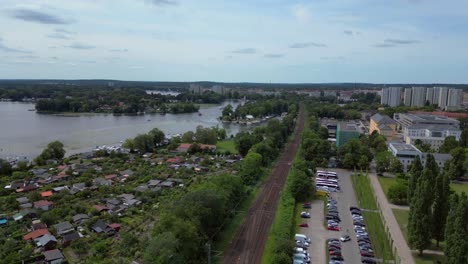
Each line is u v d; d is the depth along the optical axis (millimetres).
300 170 183625
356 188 184500
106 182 186500
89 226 134250
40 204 151500
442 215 111625
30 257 109875
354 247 120688
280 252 108500
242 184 163750
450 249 91438
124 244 117250
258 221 139375
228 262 108188
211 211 119938
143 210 150875
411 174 137750
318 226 137375
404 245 121812
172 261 90188
